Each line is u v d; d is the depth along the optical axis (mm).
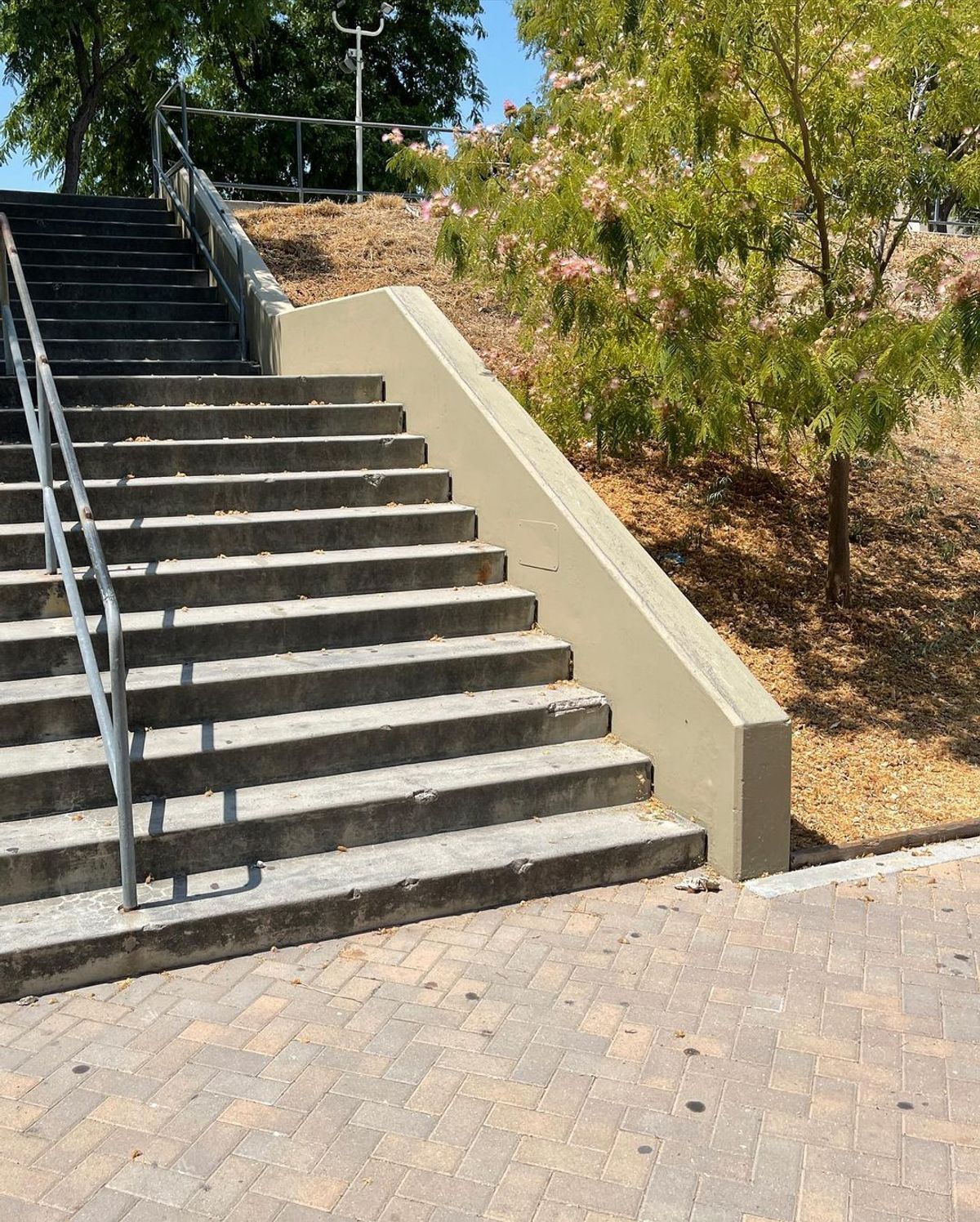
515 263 7648
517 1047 3721
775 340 6805
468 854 4812
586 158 7523
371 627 6016
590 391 7855
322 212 13922
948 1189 3100
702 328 6910
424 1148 3223
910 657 7793
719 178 6848
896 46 6250
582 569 6000
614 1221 2957
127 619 5660
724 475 9594
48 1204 2988
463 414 7137
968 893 4945
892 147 6613
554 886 4859
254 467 7152
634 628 5598
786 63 6734
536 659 6020
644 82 6840
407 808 4949
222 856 4605
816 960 4328
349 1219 2951
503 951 4363
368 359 8344
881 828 5797
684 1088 3523
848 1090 3531
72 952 4020
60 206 12203
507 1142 3256
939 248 6938
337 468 7375
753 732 4965
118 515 6469
